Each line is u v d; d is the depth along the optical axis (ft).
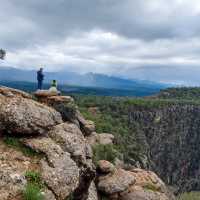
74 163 48.24
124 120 477.36
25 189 38.34
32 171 42.32
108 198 82.17
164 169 611.88
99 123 230.89
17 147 46.80
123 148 222.07
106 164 88.79
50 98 75.20
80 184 53.42
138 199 82.07
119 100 601.62
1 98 50.98
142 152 292.61
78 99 499.10
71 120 74.95
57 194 41.96
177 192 575.79
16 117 48.65
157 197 85.40
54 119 57.31
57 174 43.98
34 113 51.78
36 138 50.06
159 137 602.03
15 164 42.55
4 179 38.60
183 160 646.33
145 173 99.40
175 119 649.20
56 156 47.01
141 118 573.33
